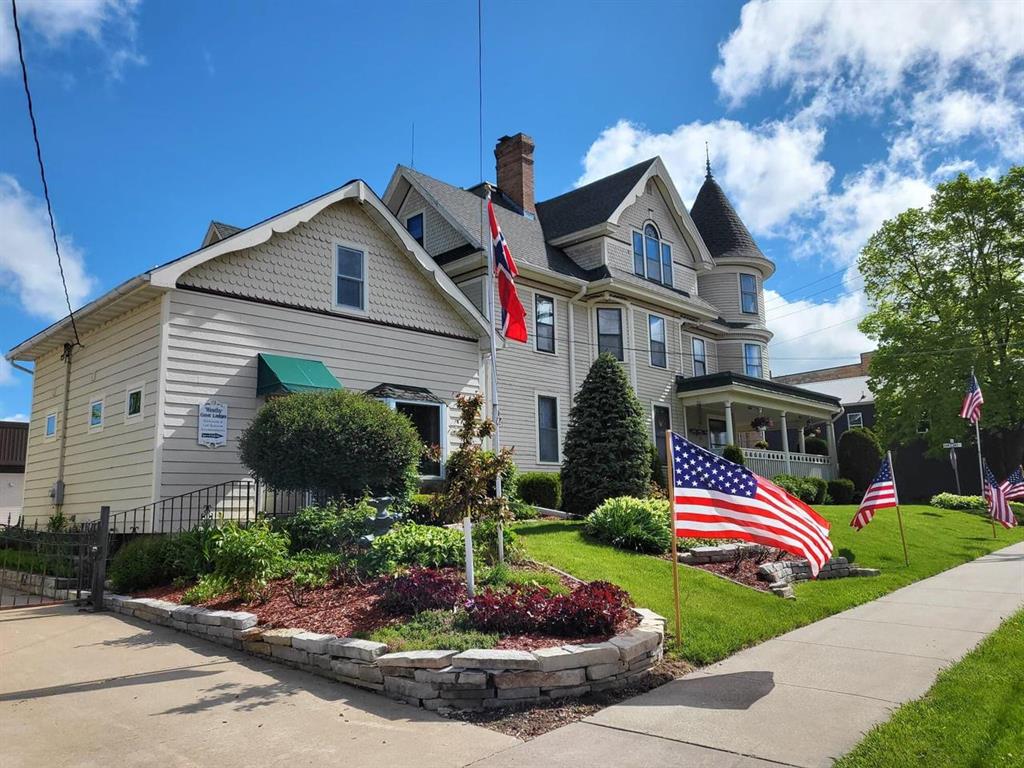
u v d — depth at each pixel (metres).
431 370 16.03
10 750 4.69
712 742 4.95
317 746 4.81
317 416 10.76
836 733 5.12
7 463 28.39
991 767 4.31
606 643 6.33
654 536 11.46
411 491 12.09
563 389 21.69
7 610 9.58
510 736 5.08
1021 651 7.30
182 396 11.95
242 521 12.27
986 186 29.75
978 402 23.50
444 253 21.09
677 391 25.38
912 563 14.12
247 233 12.83
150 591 9.80
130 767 4.42
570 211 25.09
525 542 11.01
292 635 6.79
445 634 6.52
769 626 8.39
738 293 30.88
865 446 30.17
